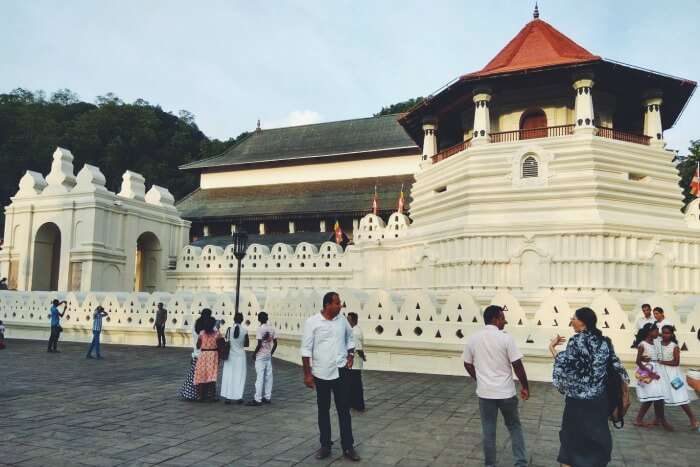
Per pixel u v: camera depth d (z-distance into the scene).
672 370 10.31
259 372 11.77
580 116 25.47
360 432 9.46
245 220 53.81
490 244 24.92
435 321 16.86
